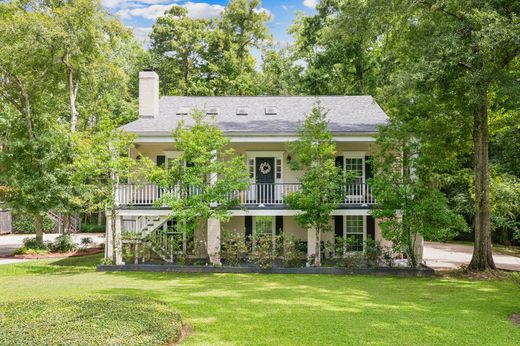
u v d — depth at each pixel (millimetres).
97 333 6559
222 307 9719
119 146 15328
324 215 15281
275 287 12305
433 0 14023
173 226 18875
